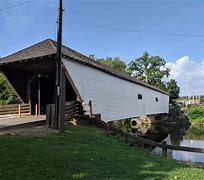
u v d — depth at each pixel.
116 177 7.62
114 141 13.68
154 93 42.44
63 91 13.77
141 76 80.94
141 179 7.62
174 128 42.53
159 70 80.88
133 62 81.81
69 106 18.31
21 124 14.38
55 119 13.98
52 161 8.31
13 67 21.73
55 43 21.11
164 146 12.49
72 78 19.39
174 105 80.50
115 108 26.33
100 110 23.17
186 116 60.53
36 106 22.53
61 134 12.85
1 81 36.41
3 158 8.12
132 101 31.47
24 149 9.16
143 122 42.34
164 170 8.80
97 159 9.20
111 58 77.75
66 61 18.89
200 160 17.17
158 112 44.88
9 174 7.02
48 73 24.33
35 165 7.82
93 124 17.81
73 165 8.26
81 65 20.77
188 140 28.59
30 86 23.83
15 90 23.02
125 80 29.42
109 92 25.19
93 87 22.23
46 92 25.62
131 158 10.07
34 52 19.84
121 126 31.38
